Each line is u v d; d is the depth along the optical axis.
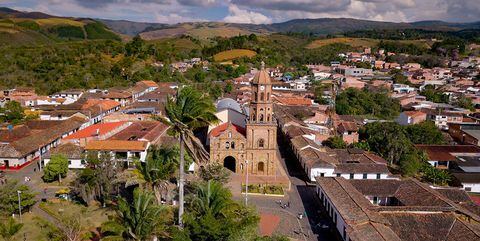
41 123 117.50
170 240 48.03
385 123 123.12
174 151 62.91
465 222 59.81
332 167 85.50
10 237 53.56
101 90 183.25
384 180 77.06
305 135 109.19
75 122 120.75
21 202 64.56
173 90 180.25
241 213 49.81
